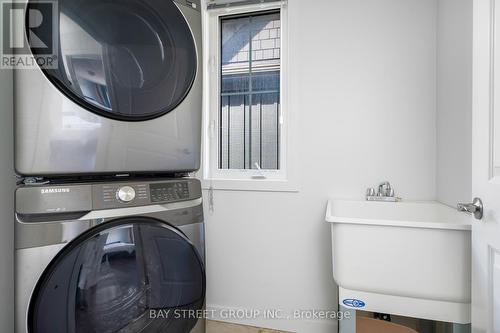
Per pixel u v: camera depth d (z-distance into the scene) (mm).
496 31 854
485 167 894
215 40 1970
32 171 793
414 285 1044
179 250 1086
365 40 1644
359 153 1658
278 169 1896
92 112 892
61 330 814
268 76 1907
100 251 878
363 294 1111
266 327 1791
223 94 1986
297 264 1747
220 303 1881
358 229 1102
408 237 1045
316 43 1711
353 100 1663
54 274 798
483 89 910
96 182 896
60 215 808
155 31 1055
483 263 891
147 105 1026
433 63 1547
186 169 1160
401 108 1599
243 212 1838
